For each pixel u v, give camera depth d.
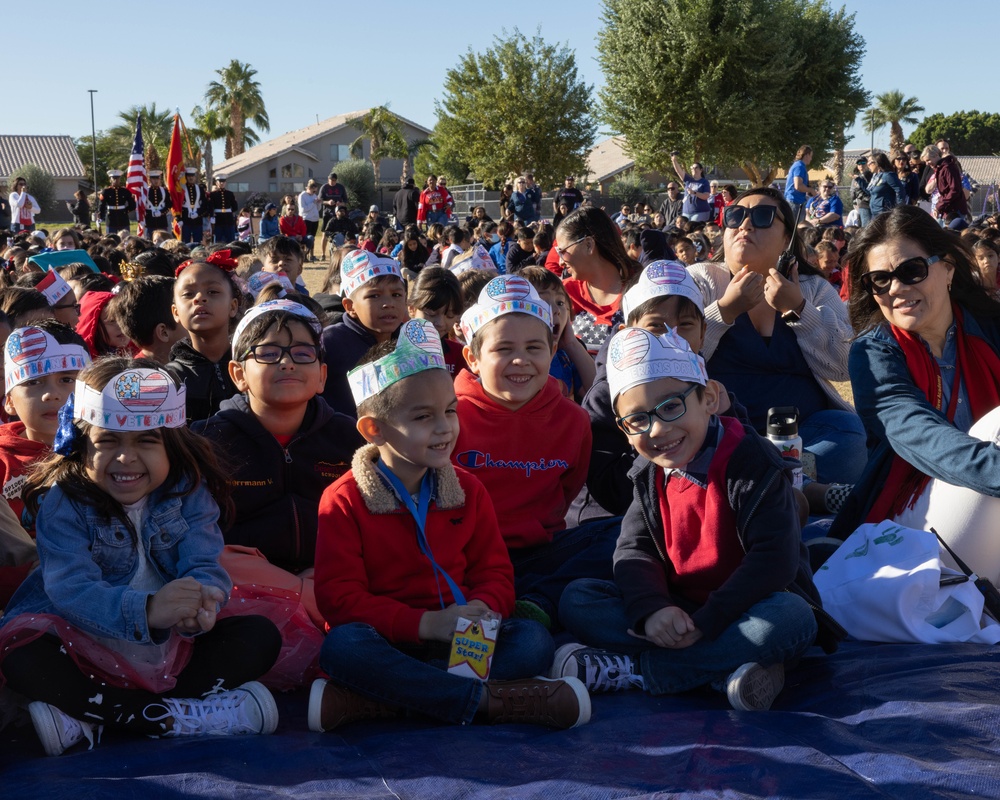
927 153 19.84
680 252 13.20
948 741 2.92
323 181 81.56
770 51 43.62
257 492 4.24
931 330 4.40
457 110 56.28
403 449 3.50
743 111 42.72
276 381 4.12
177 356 5.51
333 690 3.27
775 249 5.83
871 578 3.85
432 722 3.32
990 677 3.32
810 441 5.65
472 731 3.12
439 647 3.51
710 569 3.54
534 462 4.38
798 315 5.66
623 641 3.57
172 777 2.80
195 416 5.39
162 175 27.73
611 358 3.58
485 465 4.36
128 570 3.36
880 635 3.82
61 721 3.07
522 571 4.29
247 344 4.16
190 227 27.30
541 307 4.39
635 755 2.95
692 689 3.49
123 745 3.12
